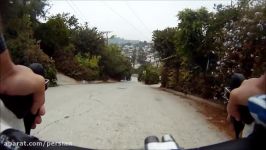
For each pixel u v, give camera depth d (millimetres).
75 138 6715
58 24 34500
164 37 35312
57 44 35469
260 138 1088
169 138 1121
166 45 35531
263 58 9992
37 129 7031
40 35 33344
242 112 1375
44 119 8469
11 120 1323
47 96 15188
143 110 12000
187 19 19297
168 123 9273
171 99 19000
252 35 10562
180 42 20391
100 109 11367
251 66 11039
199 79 20609
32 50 22297
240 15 13297
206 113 12172
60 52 37344
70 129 7477
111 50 66062
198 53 19078
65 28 35844
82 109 11062
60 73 37719
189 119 10258
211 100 17109
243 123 1422
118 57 69250
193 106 14930
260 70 9633
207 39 18141
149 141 1109
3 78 1315
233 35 11977
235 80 1574
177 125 9039
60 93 17594
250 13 11281
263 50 10117
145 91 26875
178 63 29562
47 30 33562
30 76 1399
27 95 1375
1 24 1248
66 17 48250
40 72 1636
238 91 1372
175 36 22078
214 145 1167
